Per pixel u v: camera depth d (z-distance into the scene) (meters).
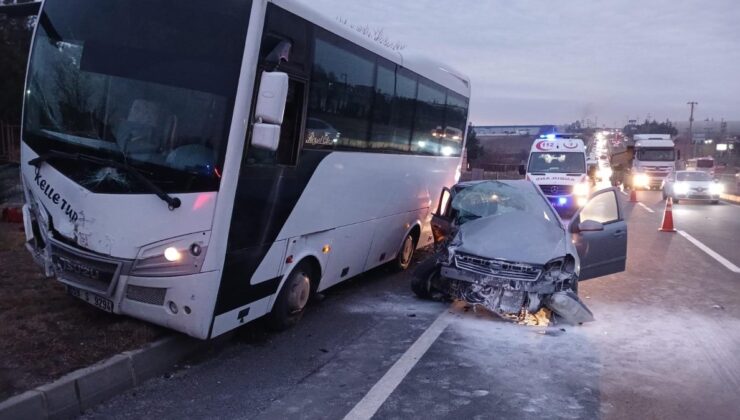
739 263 11.60
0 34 18.11
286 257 6.07
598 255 8.40
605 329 7.02
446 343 6.34
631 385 5.33
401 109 8.78
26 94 5.72
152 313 5.09
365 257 8.27
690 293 8.99
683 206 25.62
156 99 5.10
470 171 44.56
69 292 5.60
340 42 6.76
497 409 4.76
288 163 5.89
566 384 5.32
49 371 4.49
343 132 7.05
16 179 12.45
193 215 4.90
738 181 42.41
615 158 49.38
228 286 5.18
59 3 5.71
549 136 21.61
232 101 5.00
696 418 4.68
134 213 4.96
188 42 5.15
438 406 4.78
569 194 19.17
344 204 7.23
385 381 5.27
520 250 7.23
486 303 7.18
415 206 9.82
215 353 5.80
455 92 11.42
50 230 5.39
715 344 6.53
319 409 4.66
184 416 4.45
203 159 4.94
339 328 6.78
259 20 5.13
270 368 5.50
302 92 6.05
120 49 5.30
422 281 7.86
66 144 5.29
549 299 7.00
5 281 6.65
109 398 4.66
